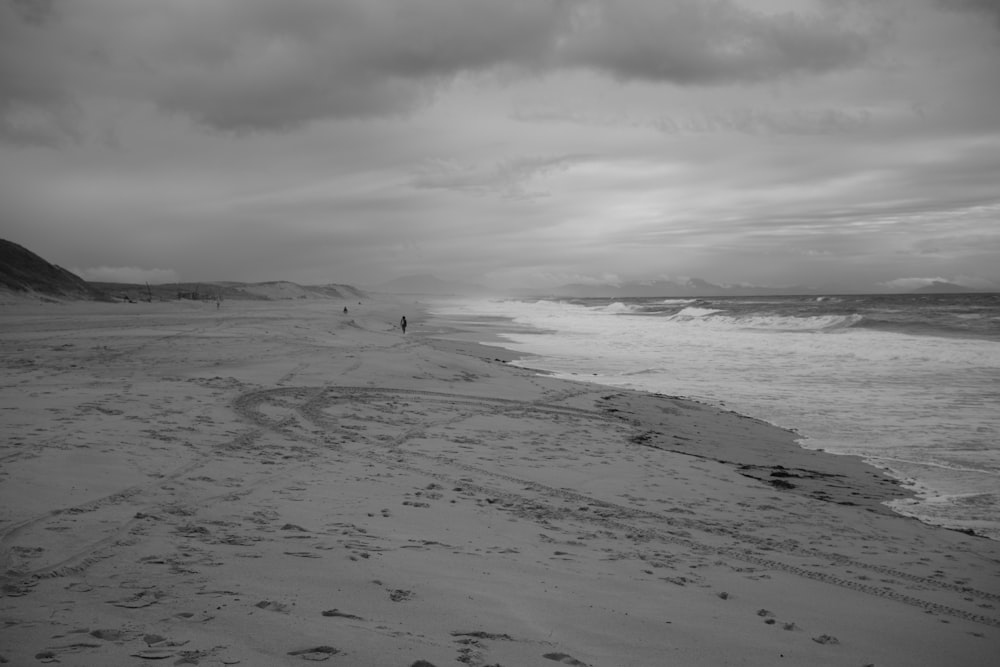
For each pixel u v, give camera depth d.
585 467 10.38
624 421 14.97
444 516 7.05
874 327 40.72
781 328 43.16
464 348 32.72
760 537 7.39
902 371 23.11
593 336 40.62
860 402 17.72
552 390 18.59
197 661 3.21
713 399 18.42
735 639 4.38
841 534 7.80
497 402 16.17
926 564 6.84
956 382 20.58
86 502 6.28
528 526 6.99
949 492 10.13
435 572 5.07
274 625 3.74
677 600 5.04
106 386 13.58
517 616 4.34
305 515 6.59
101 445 8.62
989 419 15.38
